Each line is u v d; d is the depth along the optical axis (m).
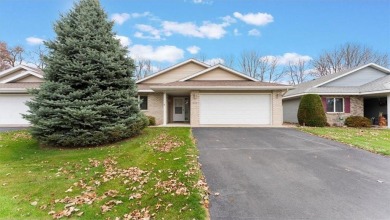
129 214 4.21
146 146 9.45
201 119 16.64
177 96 20.97
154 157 7.85
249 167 6.79
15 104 17.73
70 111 9.51
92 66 10.21
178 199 4.64
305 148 9.23
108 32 11.34
